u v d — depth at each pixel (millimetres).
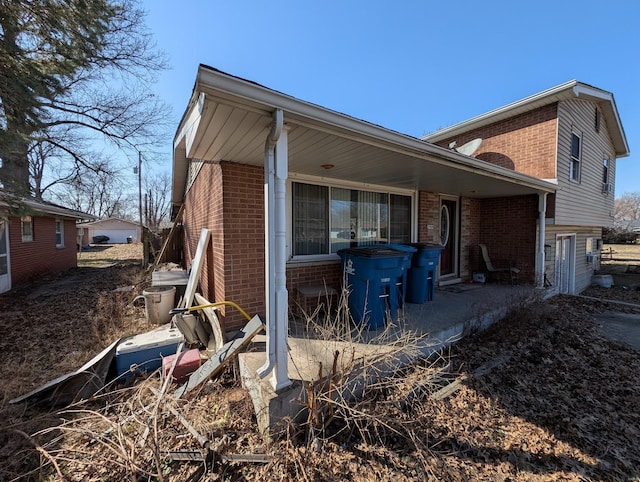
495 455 2316
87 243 34656
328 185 5273
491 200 8383
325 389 2461
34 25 5156
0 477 2080
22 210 5648
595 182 9711
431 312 4910
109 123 11133
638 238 26031
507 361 3936
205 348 4004
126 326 5137
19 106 4832
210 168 4879
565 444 2463
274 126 2320
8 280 8984
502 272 7934
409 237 6789
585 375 3703
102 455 2205
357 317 4258
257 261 4242
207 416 2660
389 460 2201
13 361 3834
